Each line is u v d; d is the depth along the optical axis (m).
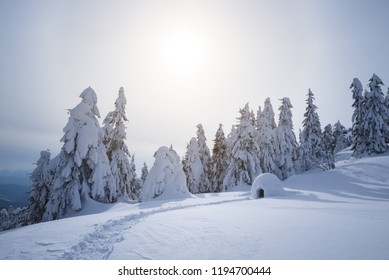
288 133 40.19
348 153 53.62
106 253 7.87
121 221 12.66
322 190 25.84
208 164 49.03
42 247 8.61
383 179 27.97
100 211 23.70
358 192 24.12
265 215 11.22
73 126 26.38
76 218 14.62
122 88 35.16
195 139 46.97
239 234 8.28
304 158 41.00
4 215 36.06
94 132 26.95
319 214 10.73
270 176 23.89
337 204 14.20
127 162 34.66
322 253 6.18
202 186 45.53
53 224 12.62
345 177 30.14
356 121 42.47
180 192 29.25
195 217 11.78
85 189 26.34
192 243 7.98
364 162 34.34
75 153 26.02
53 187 25.44
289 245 6.89
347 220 9.18
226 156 46.53
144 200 29.00
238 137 39.53
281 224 9.12
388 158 33.78
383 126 38.84
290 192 23.23
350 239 6.90
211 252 7.11
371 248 6.20
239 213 12.18
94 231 10.39
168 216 12.80
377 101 39.56
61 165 26.08
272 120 44.62
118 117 34.25
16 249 8.51
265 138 40.81
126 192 34.34
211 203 19.73
